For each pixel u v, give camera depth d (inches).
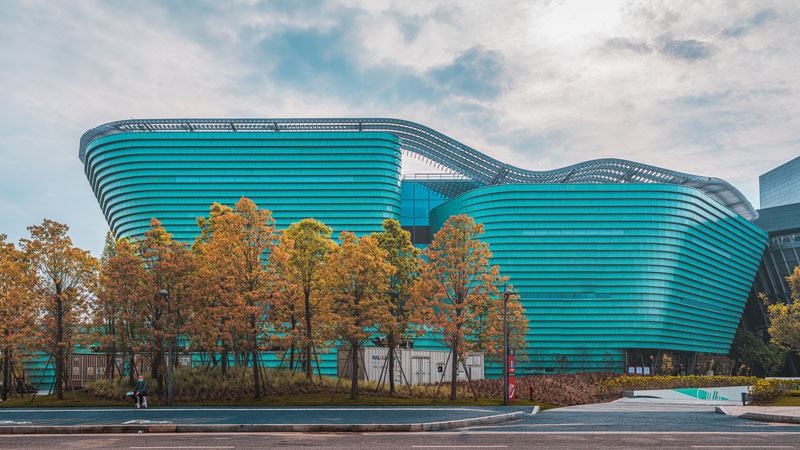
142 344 1631.4
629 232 3917.3
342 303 1729.8
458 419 1052.5
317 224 1930.4
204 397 1621.6
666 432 894.4
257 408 1381.6
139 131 4473.4
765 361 4677.7
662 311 3895.2
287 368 2197.3
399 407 1429.6
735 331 4879.4
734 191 4586.6
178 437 838.5
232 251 1657.2
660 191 3961.6
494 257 3934.5
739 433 882.8
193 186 4266.7
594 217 3929.6
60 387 1644.9
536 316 3870.6
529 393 1809.8
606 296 3875.5
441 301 1711.4
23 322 1593.3
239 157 4313.5
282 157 4328.3
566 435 854.5
